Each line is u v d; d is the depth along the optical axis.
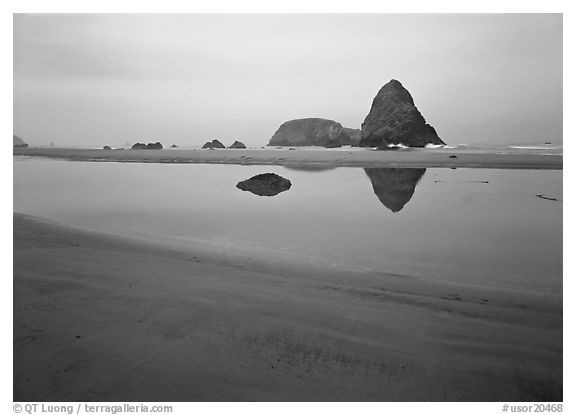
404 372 3.67
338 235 9.05
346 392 3.43
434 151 37.25
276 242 8.48
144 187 17.61
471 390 3.46
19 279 5.59
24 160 35.75
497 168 22.88
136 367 3.65
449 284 5.94
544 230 9.31
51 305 4.79
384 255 7.50
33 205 13.20
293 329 4.35
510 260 7.14
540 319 4.70
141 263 6.57
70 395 3.30
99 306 4.79
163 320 4.47
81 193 15.80
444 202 13.14
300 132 88.56
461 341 4.17
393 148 47.84
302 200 13.91
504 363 3.79
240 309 4.80
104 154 39.88
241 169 26.20
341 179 19.80
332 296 5.34
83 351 3.86
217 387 3.43
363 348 4.02
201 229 9.72
